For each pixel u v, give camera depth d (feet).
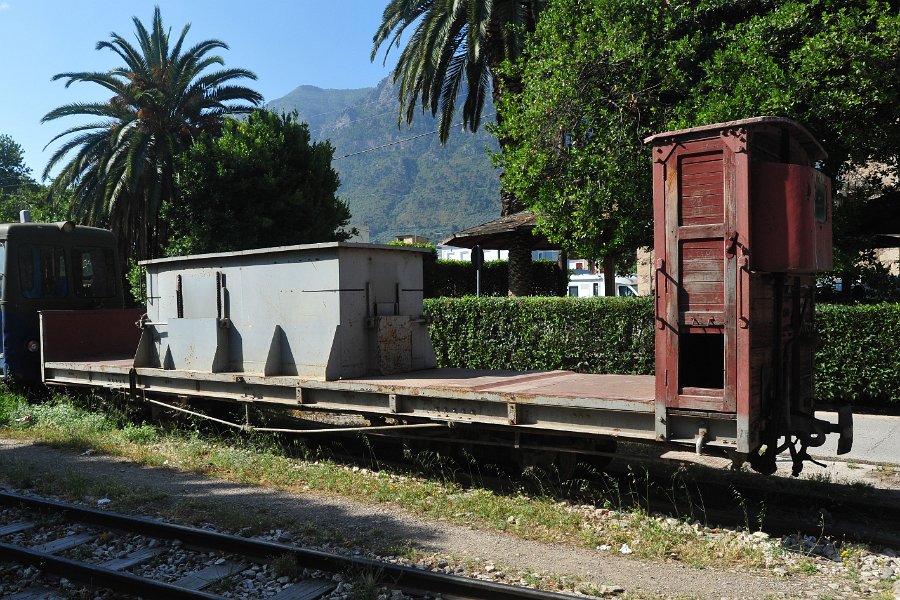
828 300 41.60
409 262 29.12
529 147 42.39
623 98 40.70
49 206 127.85
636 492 21.49
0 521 20.81
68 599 15.48
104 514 19.81
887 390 36.42
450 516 20.35
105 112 80.02
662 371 18.07
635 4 39.91
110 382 33.30
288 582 15.87
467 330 47.73
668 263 18.07
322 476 24.54
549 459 22.30
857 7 36.11
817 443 19.16
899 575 15.70
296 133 73.87
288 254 27.20
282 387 26.58
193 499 22.31
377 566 15.81
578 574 15.99
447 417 22.04
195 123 81.87
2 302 37.14
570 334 43.86
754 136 17.67
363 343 26.76
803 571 16.02
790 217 16.79
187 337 30.32
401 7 58.59
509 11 51.49
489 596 14.52
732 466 17.60
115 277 43.37
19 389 38.60
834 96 33.81
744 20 40.24
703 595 14.79
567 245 44.78
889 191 41.96
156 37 81.05
